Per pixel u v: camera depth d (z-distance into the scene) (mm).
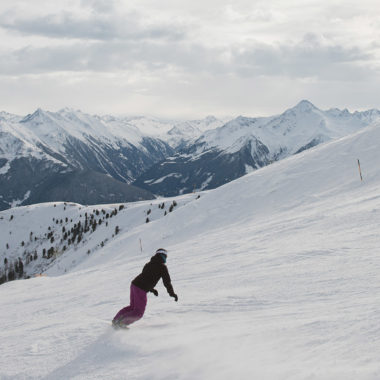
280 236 22391
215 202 64188
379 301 7004
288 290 9539
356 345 4770
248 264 14898
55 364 6113
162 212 179000
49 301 16406
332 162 56625
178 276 15172
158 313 8781
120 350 6281
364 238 15578
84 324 8523
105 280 21109
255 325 6750
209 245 26469
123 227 179125
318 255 13805
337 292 8609
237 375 4414
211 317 8031
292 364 4461
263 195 56875
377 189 36062
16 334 8922
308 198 46094
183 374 4812
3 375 5938
